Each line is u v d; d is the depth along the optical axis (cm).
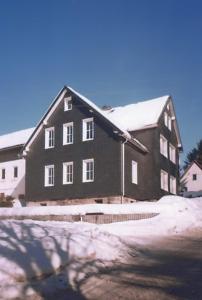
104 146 2977
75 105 3209
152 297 747
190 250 1283
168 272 947
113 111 3869
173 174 3825
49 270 853
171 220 1989
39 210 2447
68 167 3197
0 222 1248
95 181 2977
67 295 755
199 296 748
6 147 3881
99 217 2214
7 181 3888
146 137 3309
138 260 1088
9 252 874
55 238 1043
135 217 2155
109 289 798
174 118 3844
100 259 1022
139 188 3122
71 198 3089
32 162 3409
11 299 710
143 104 3741
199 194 4834
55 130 3312
